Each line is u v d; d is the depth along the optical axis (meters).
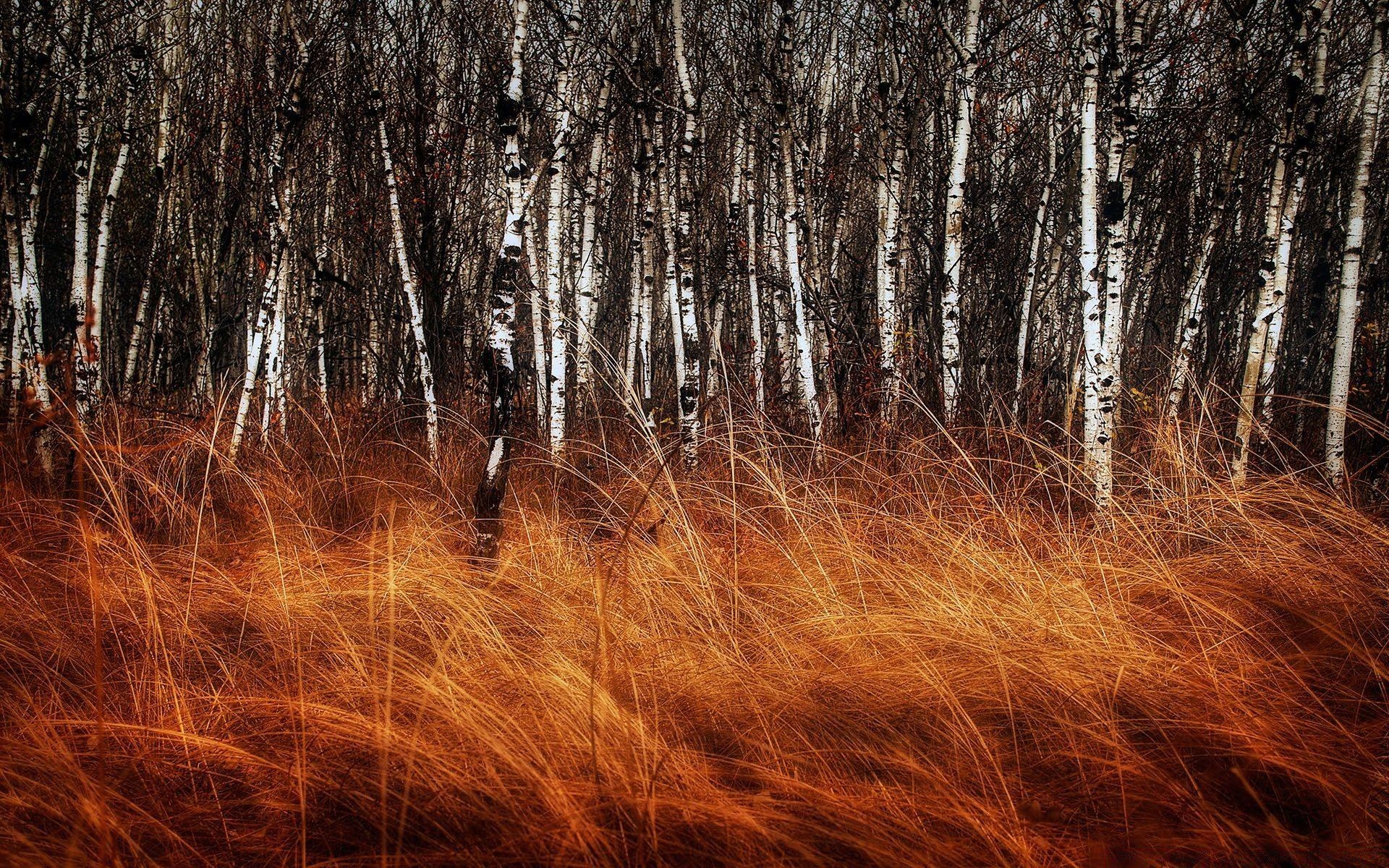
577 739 2.66
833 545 4.42
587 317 8.95
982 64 8.59
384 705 2.97
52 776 2.48
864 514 4.92
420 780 2.47
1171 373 7.15
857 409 7.72
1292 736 2.80
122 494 4.83
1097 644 3.37
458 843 2.25
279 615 3.74
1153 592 3.96
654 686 3.10
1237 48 6.89
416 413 8.74
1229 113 8.29
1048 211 10.16
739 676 3.24
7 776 2.42
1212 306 9.91
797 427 7.96
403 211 9.23
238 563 4.64
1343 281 5.73
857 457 5.60
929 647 3.46
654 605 3.90
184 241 10.77
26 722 2.74
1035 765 2.79
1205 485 4.88
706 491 5.30
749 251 9.34
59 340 8.39
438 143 9.11
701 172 10.73
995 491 5.33
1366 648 3.29
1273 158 8.80
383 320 10.60
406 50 8.63
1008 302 10.05
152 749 2.71
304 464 6.64
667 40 8.59
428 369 7.59
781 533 4.75
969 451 6.15
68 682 3.17
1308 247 11.62
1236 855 2.33
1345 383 5.77
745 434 6.15
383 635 3.66
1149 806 2.56
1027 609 3.69
